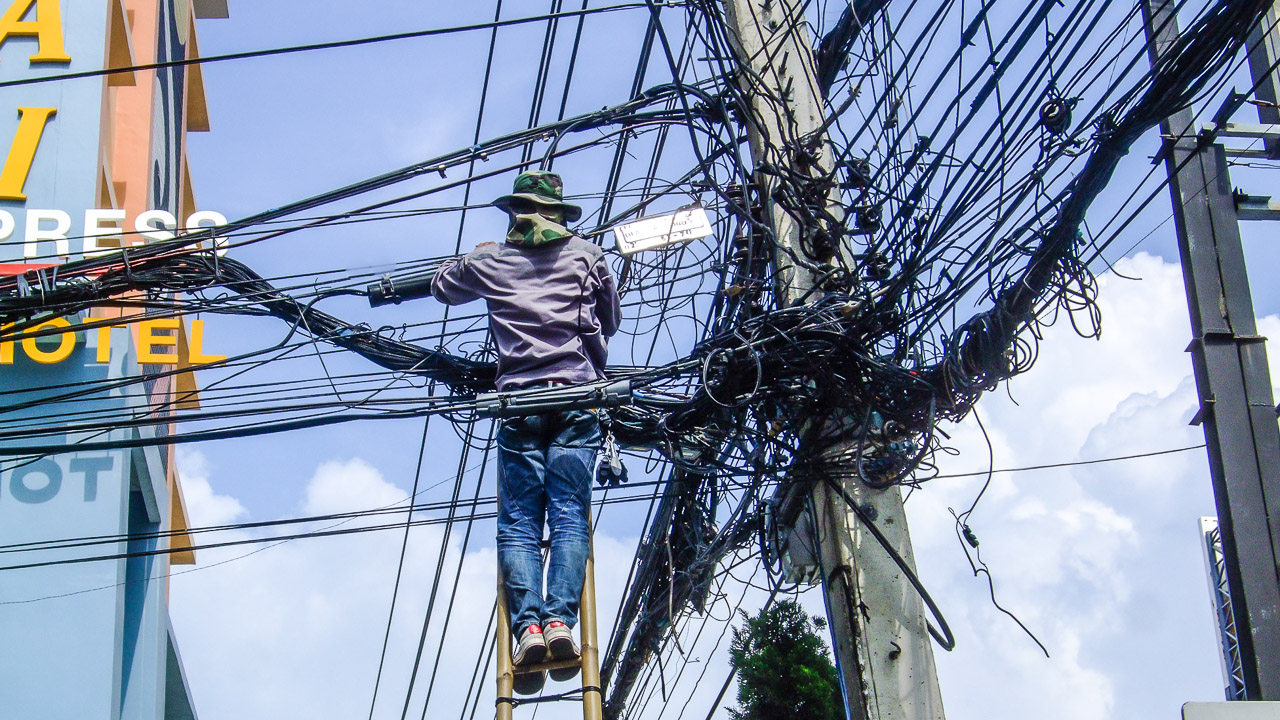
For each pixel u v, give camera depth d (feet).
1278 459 22.18
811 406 24.21
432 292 25.66
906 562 23.02
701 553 29.84
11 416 45.37
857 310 23.30
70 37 50.98
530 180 25.18
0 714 42.11
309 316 26.53
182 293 27.50
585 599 22.45
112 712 42.86
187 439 25.63
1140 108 18.65
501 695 21.62
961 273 22.04
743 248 26.35
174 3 70.85
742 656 35.99
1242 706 17.52
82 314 46.57
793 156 25.23
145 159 58.70
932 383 22.56
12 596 43.60
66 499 44.86
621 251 25.20
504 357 23.91
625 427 25.98
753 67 26.43
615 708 36.96
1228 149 24.16
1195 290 23.27
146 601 55.21
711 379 24.44
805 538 27.17
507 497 23.31
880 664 22.21
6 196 47.52
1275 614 21.27
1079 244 20.62
